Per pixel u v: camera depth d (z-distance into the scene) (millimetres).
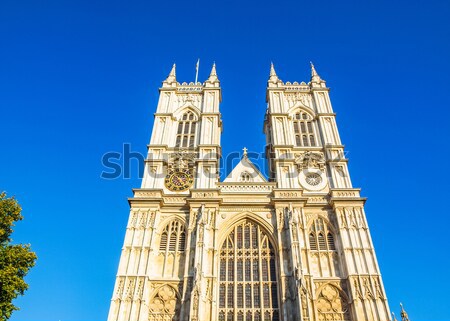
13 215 36250
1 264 33469
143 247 47656
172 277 46188
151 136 60656
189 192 54156
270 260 47906
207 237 48719
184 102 66562
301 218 50250
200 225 48719
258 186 54719
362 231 48812
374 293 43562
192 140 61219
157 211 51125
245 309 44125
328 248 48594
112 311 42656
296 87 68625
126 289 44250
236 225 51000
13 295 32844
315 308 42438
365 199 51188
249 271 47188
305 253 47125
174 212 51969
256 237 50031
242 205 52156
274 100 66500
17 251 34719
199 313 41250
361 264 46062
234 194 53344
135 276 45219
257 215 51312
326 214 51562
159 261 47938
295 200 51562
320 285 45281
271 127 63031
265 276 46656
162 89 67625
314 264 47312
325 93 67312
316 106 65188
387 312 42188
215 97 66688
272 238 49344
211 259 46844
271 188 54406
